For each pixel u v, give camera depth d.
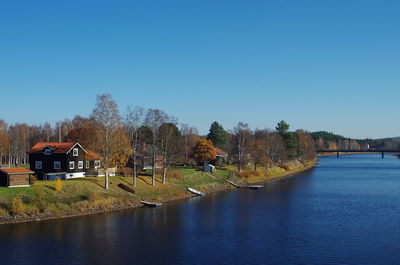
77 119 173.50
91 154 90.56
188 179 105.62
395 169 189.12
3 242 50.88
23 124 174.50
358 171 176.38
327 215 70.56
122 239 53.59
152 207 77.12
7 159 149.62
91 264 43.84
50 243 50.94
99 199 73.31
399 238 54.53
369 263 44.38
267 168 150.62
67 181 77.56
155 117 91.81
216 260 45.34
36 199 64.62
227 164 149.12
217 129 171.25
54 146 84.69
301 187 113.88
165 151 96.00
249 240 53.59
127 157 92.12
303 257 46.41
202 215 70.12
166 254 47.38
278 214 71.50
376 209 76.69
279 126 187.75
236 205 81.00
